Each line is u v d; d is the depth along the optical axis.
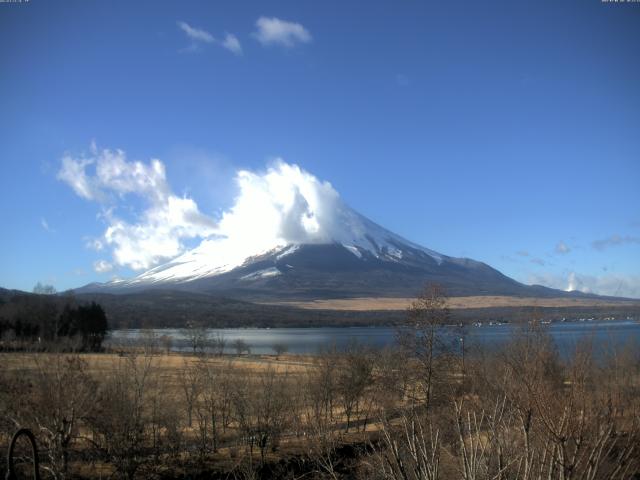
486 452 13.84
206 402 51.81
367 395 59.31
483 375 23.52
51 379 36.25
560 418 12.30
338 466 35.47
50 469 33.41
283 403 47.66
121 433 37.66
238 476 40.19
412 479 14.34
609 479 12.59
